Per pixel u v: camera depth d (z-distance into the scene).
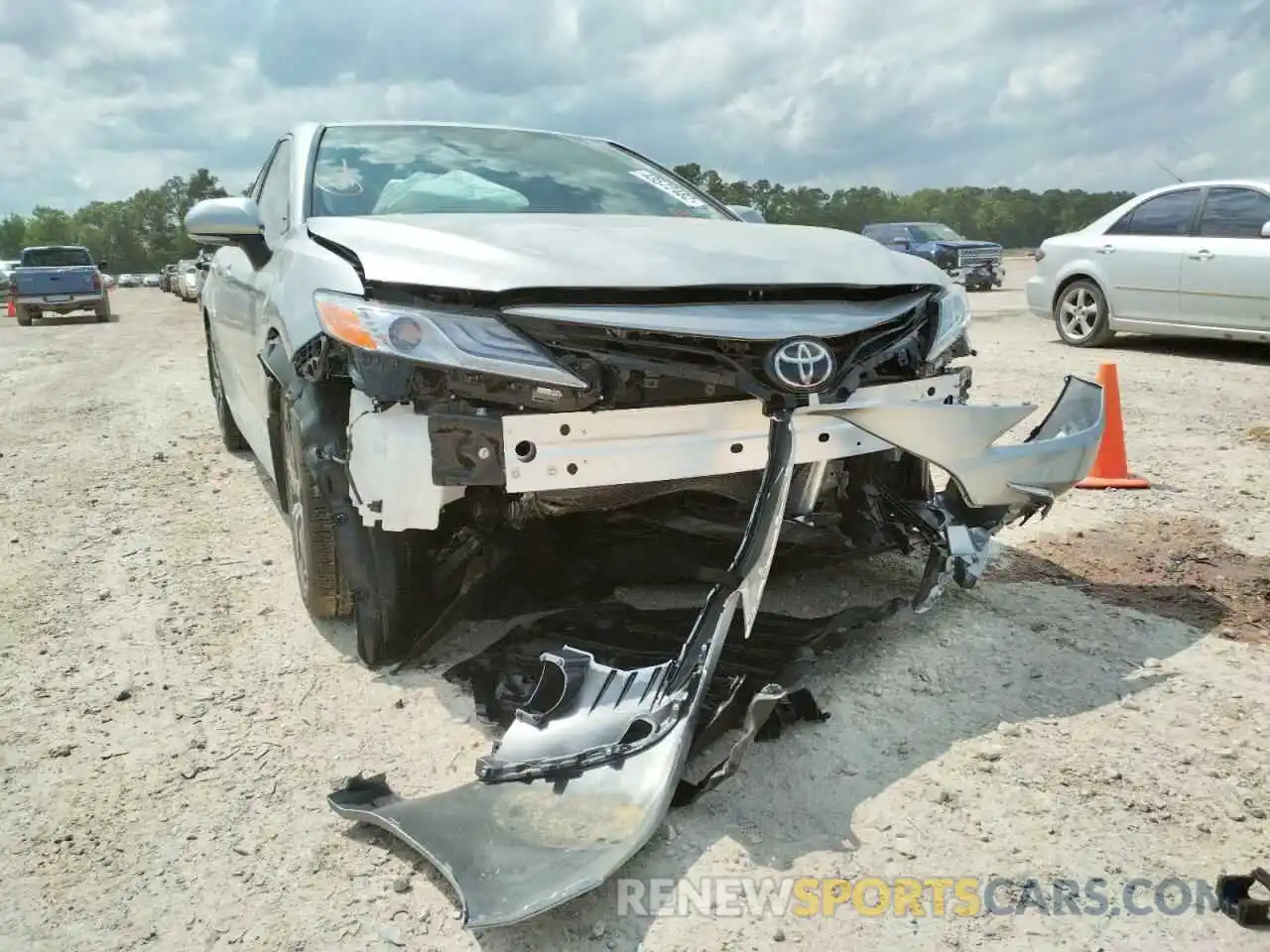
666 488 3.03
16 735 2.92
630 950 2.04
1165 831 2.35
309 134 4.13
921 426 2.94
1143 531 4.44
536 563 3.36
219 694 3.13
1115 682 3.05
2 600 3.95
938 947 2.03
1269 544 4.24
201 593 3.96
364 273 2.83
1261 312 8.64
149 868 2.33
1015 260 47.78
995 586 3.82
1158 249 9.33
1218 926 2.06
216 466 6.06
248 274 4.34
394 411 2.74
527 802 2.38
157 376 10.54
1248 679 3.06
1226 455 5.70
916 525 3.31
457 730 2.87
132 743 2.87
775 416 2.79
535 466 2.70
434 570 3.08
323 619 3.62
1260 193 8.74
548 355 2.67
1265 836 2.33
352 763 2.73
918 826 2.39
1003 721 2.84
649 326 2.67
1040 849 2.30
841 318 2.87
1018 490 3.10
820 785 2.55
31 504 5.33
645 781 2.33
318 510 3.30
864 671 3.14
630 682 2.58
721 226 3.49
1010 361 9.32
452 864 2.18
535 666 3.01
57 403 8.77
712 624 2.57
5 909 2.20
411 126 4.35
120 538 4.68
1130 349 10.02
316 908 2.19
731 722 2.67
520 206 3.80
